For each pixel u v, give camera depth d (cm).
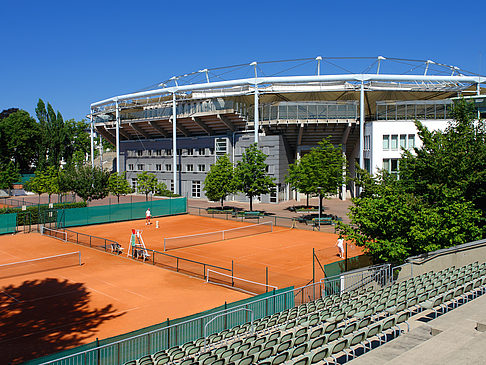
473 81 5272
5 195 7438
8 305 1900
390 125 5050
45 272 2500
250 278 2320
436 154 2402
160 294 2067
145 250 2866
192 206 5731
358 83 5766
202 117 6131
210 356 1039
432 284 1546
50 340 1511
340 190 6375
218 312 1320
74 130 11950
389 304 1392
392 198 1981
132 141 7625
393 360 779
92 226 4297
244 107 6069
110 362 1139
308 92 5838
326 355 970
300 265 2616
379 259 2008
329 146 4475
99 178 5419
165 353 1130
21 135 8744
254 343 1119
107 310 1836
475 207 2506
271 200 5906
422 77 5172
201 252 3030
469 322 1016
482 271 1711
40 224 4012
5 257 2919
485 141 2588
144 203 4781
